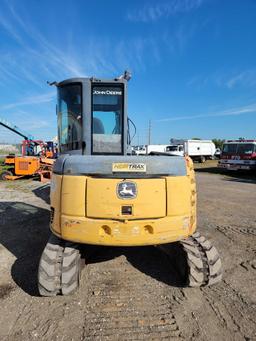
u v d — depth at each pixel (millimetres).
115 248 5020
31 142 19219
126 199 3174
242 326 2996
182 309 3271
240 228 6340
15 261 4508
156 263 4453
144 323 3027
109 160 3195
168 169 3297
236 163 20250
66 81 4207
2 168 15266
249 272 4199
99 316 3137
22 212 7648
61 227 3281
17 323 3010
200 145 35719
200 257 3576
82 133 4145
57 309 3242
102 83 4125
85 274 4090
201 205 8812
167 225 3258
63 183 3260
